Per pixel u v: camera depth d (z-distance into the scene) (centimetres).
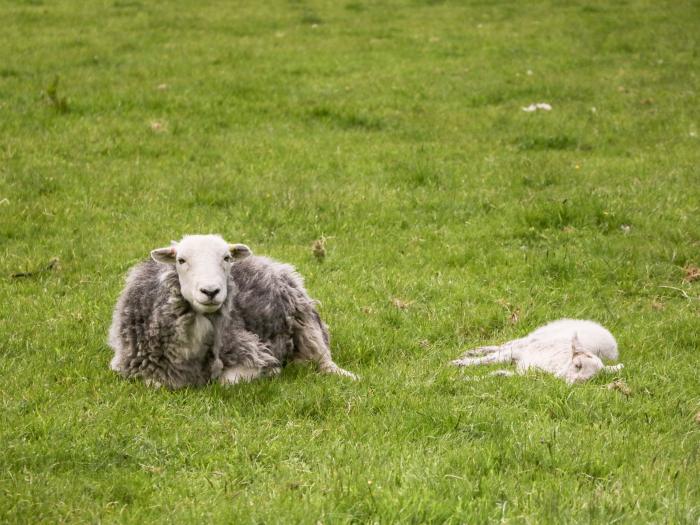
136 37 3000
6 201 1507
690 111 2230
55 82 2088
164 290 914
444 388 941
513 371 1002
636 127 2111
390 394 916
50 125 1980
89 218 1484
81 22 3241
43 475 733
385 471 737
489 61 2786
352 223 1503
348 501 689
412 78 2552
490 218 1540
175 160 1802
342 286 1252
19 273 1255
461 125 2130
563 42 3042
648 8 3641
